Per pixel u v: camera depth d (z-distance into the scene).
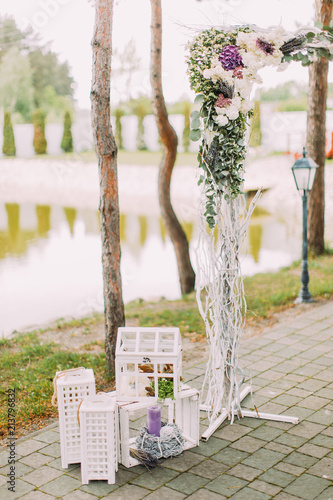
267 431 4.36
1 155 30.64
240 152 4.24
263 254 12.88
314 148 10.79
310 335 6.75
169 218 10.03
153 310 8.79
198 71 3.99
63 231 17.50
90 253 14.08
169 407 4.39
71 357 6.34
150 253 14.00
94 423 3.65
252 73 3.97
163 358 3.91
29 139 32.19
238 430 4.40
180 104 30.05
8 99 30.67
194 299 9.43
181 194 22.56
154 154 31.27
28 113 31.58
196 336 7.10
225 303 4.46
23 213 21.61
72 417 3.88
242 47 3.98
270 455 3.98
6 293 10.37
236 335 4.59
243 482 3.64
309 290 8.74
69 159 30.27
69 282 11.24
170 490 3.58
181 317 8.11
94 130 5.31
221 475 3.74
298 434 4.29
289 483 3.61
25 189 28.08
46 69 30.00
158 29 8.57
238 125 4.11
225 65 3.91
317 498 3.43
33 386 5.43
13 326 8.33
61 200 24.86
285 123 25.41
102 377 5.69
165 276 11.71
